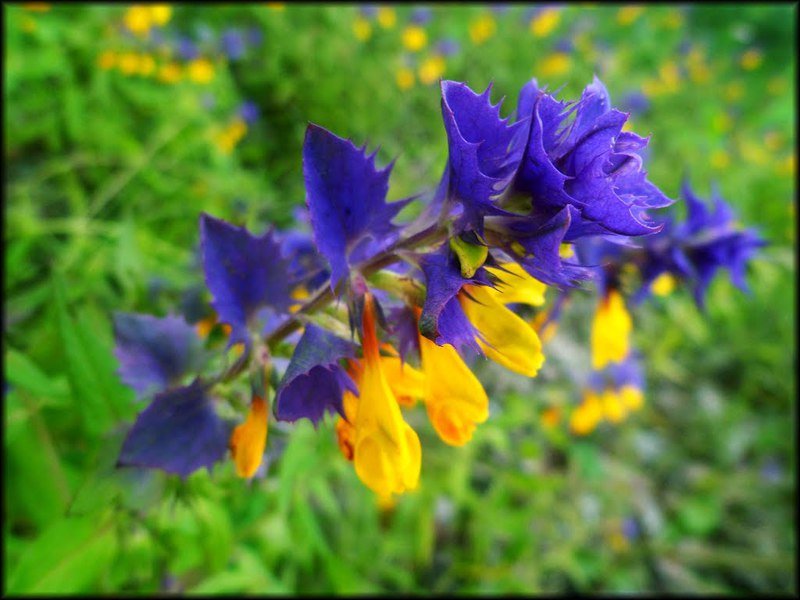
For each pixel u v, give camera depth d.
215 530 0.10
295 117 0.32
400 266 0.07
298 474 0.10
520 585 0.20
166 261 0.21
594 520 0.25
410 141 0.32
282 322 0.07
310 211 0.06
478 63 0.40
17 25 0.24
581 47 0.47
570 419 0.19
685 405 0.32
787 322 0.34
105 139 0.24
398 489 0.06
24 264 0.18
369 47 0.38
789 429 0.31
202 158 0.28
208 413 0.07
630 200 0.05
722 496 0.29
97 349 0.10
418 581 0.21
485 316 0.06
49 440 0.11
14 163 0.24
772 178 0.44
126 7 0.29
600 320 0.11
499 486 0.20
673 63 0.53
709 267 0.11
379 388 0.06
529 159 0.05
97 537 0.10
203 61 0.30
